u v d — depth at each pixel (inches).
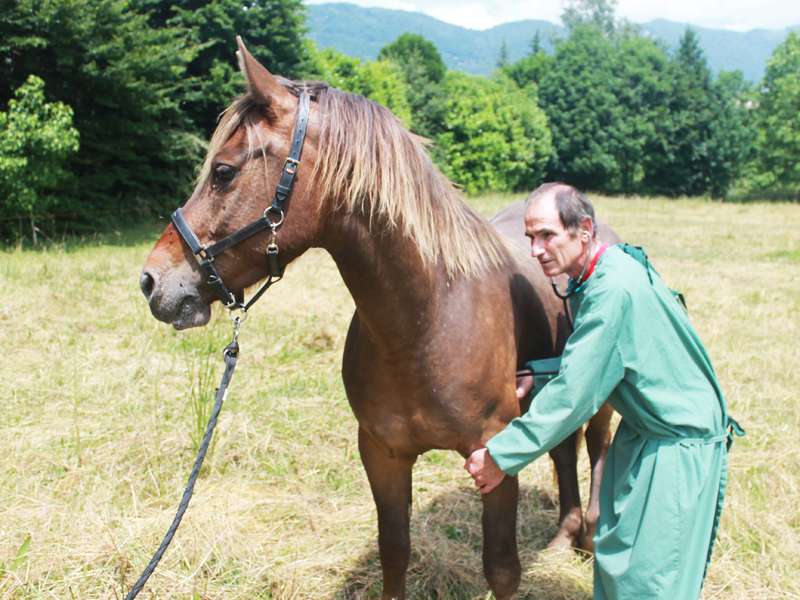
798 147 949.2
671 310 58.6
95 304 206.4
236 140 57.2
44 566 83.4
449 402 65.3
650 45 1141.1
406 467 74.4
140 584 55.2
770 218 609.0
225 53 527.5
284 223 58.3
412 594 86.1
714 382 61.9
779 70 995.9
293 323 192.2
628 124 1015.6
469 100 838.5
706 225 528.4
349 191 59.1
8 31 337.1
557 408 57.2
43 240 346.6
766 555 90.0
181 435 119.4
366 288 62.3
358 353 68.3
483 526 72.1
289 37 545.3
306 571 87.0
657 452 58.9
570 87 1002.1
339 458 117.5
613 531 60.1
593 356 56.4
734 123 1055.6
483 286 69.2
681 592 57.2
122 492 103.5
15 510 95.3
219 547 90.0
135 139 442.6
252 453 117.3
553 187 64.8
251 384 145.8
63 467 108.1
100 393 137.6
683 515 56.7
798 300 246.5
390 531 74.0
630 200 821.9
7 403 130.4
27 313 188.2
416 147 64.0
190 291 59.6
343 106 59.6
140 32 406.6
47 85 366.0
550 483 114.9
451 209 67.2
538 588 87.0
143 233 396.8
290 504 102.3
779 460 116.3
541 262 65.4
